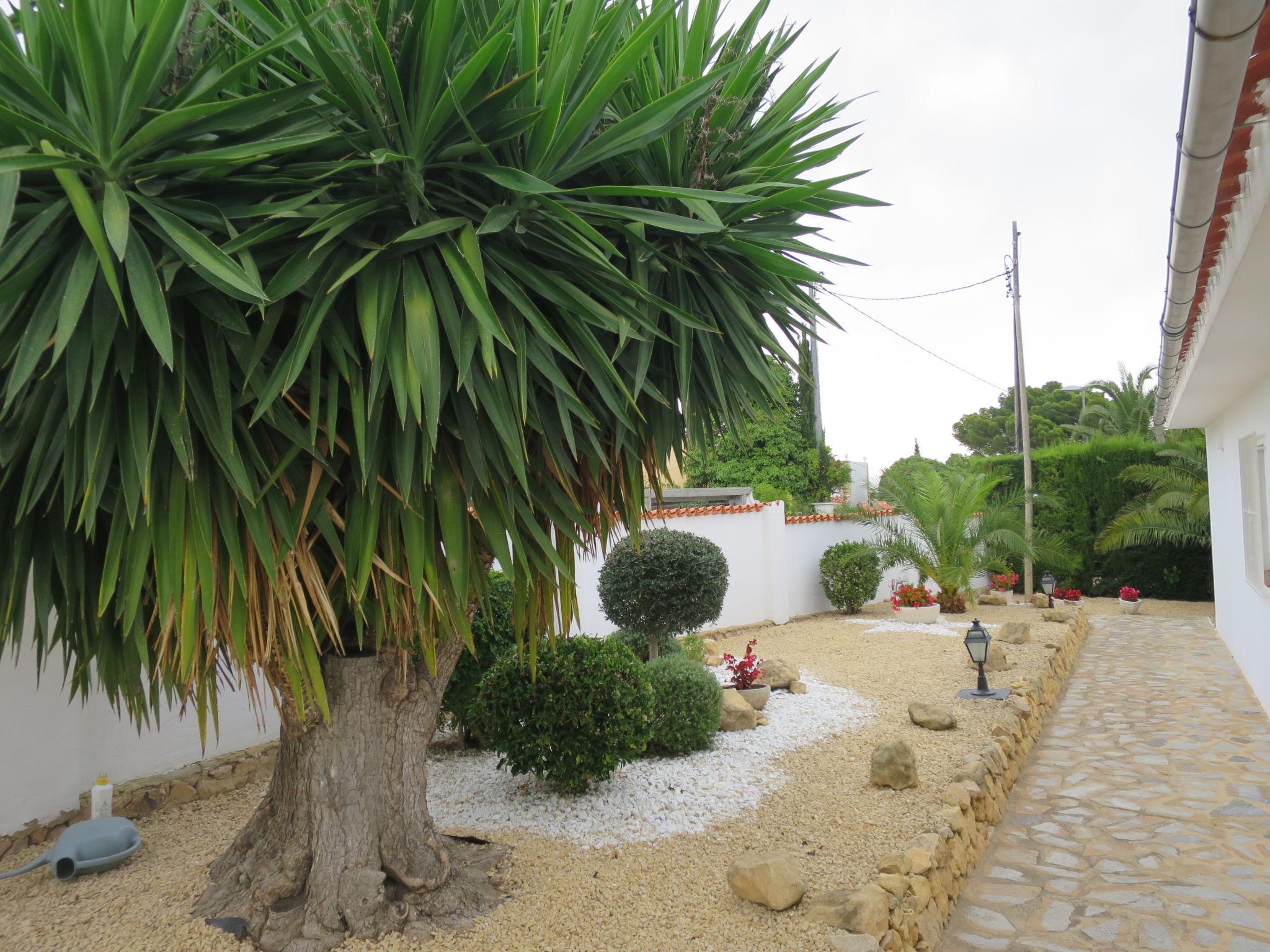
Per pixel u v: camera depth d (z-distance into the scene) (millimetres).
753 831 3941
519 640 2775
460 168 2287
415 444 2416
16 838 3791
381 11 2168
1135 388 23875
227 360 2102
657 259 2676
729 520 11016
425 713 3207
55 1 1799
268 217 2111
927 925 3273
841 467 21828
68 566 2361
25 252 1781
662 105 2344
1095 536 15914
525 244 2457
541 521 2986
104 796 3893
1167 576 15078
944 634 10250
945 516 12500
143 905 3125
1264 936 3355
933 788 4461
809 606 12594
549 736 4211
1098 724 7004
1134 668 9352
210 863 3498
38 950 2814
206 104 1859
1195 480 13992
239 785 4746
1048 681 7750
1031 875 4047
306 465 2477
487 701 4379
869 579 12289
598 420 2789
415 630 2750
